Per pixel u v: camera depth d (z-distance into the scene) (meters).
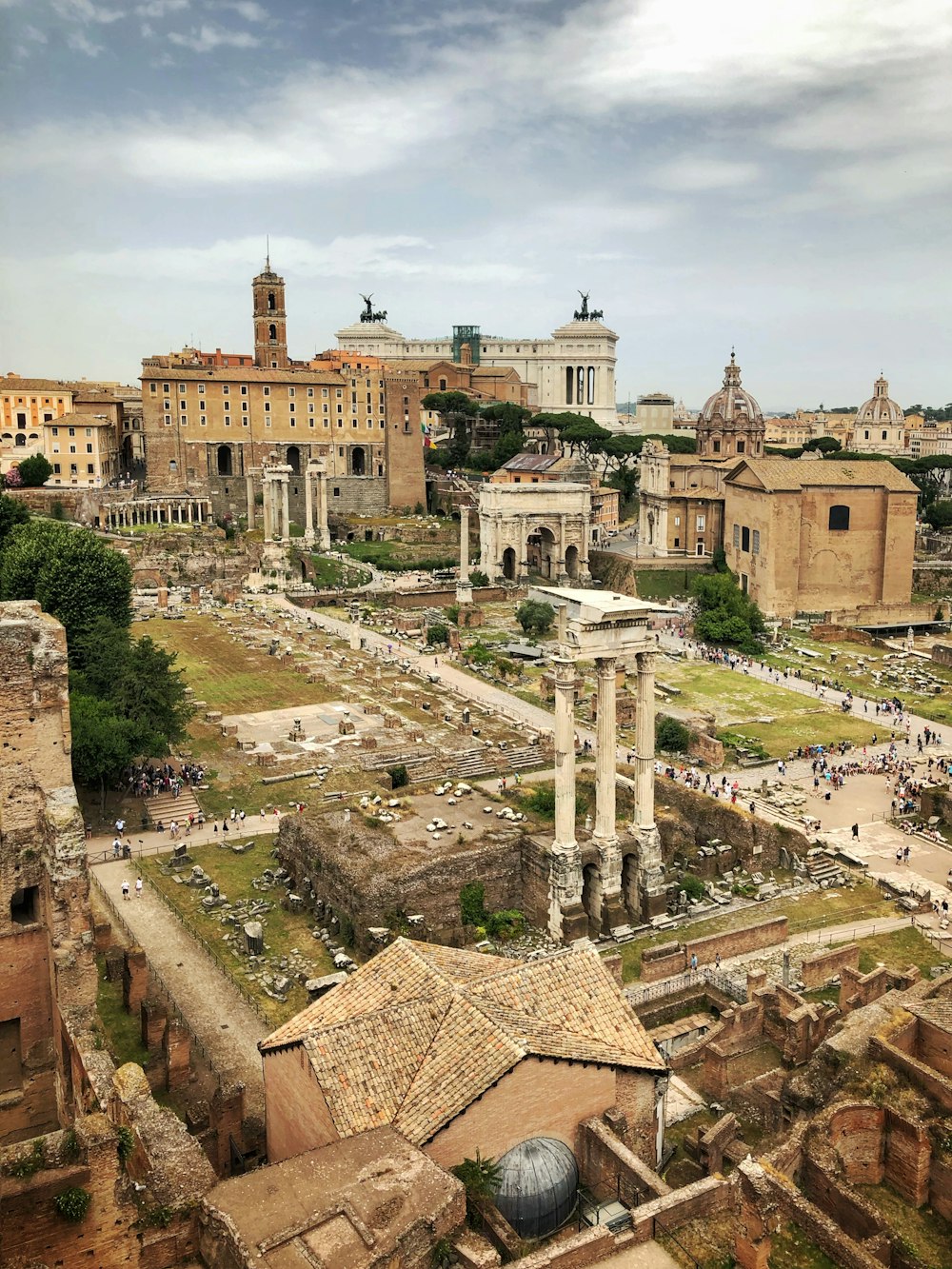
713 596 161.12
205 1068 50.09
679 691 130.00
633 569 189.75
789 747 109.75
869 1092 41.03
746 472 181.00
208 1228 29.06
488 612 176.38
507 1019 35.88
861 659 148.88
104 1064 36.19
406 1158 30.31
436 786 86.12
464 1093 32.91
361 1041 34.91
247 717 110.81
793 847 80.75
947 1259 36.19
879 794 95.88
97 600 108.31
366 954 64.00
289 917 68.94
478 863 70.62
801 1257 32.84
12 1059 46.31
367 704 115.38
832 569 176.62
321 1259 26.53
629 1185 33.91
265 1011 56.31
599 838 70.38
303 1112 35.56
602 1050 36.34
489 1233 31.16
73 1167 29.33
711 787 95.81
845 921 70.38
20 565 106.88
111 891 71.12
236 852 78.31
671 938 68.19
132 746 84.25
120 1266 29.78
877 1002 49.06
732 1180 34.22
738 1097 47.53
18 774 45.75
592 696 122.50
